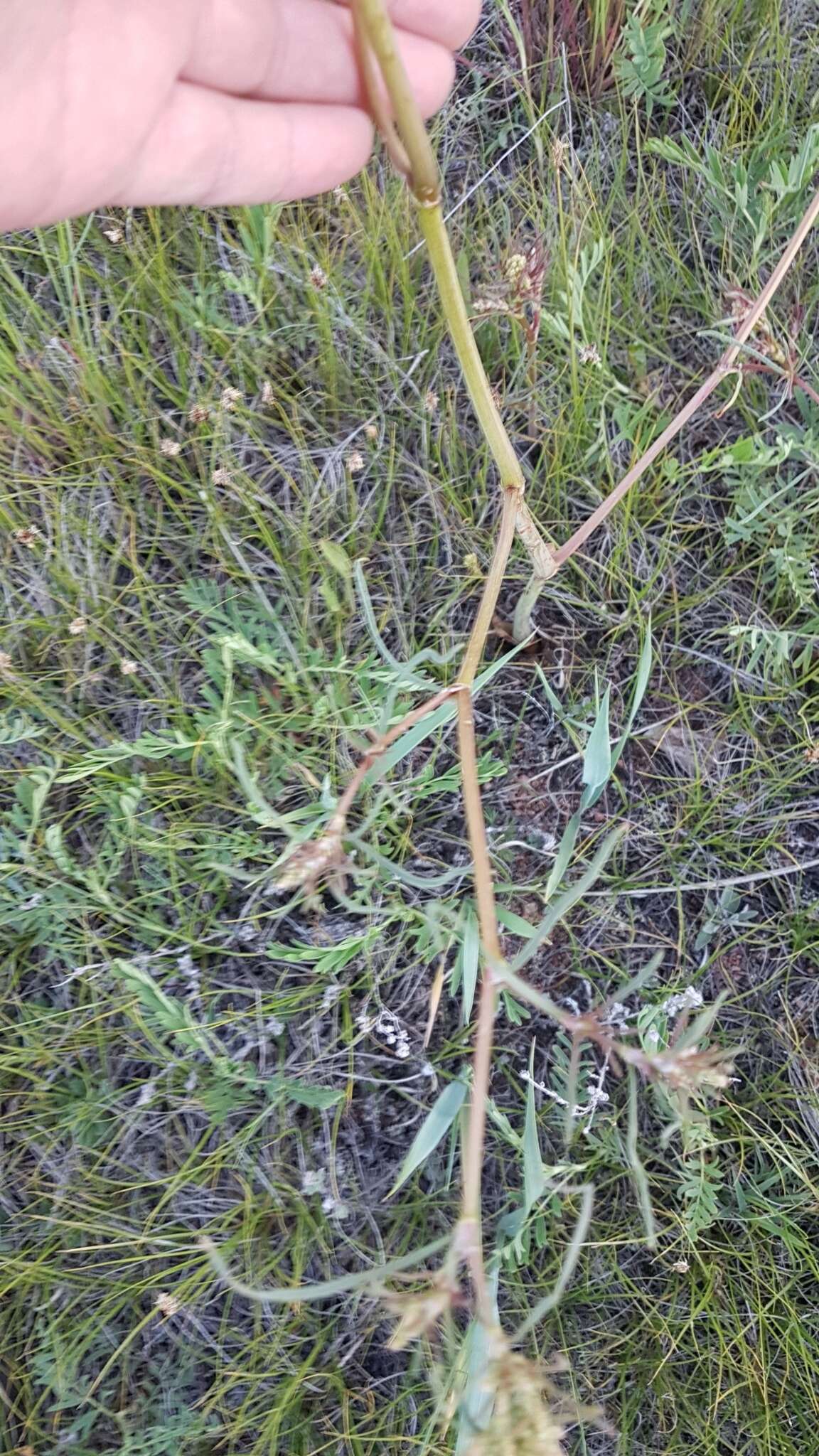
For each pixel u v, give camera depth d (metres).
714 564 0.26
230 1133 0.23
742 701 0.24
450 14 0.17
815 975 0.24
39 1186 0.22
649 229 0.26
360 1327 0.22
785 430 0.24
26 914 0.22
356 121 0.18
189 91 0.16
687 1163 0.21
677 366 0.26
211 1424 0.22
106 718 0.24
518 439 0.25
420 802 0.24
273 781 0.23
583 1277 0.22
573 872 0.24
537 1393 0.10
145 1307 0.22
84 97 0.15
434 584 0.24
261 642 0.22
